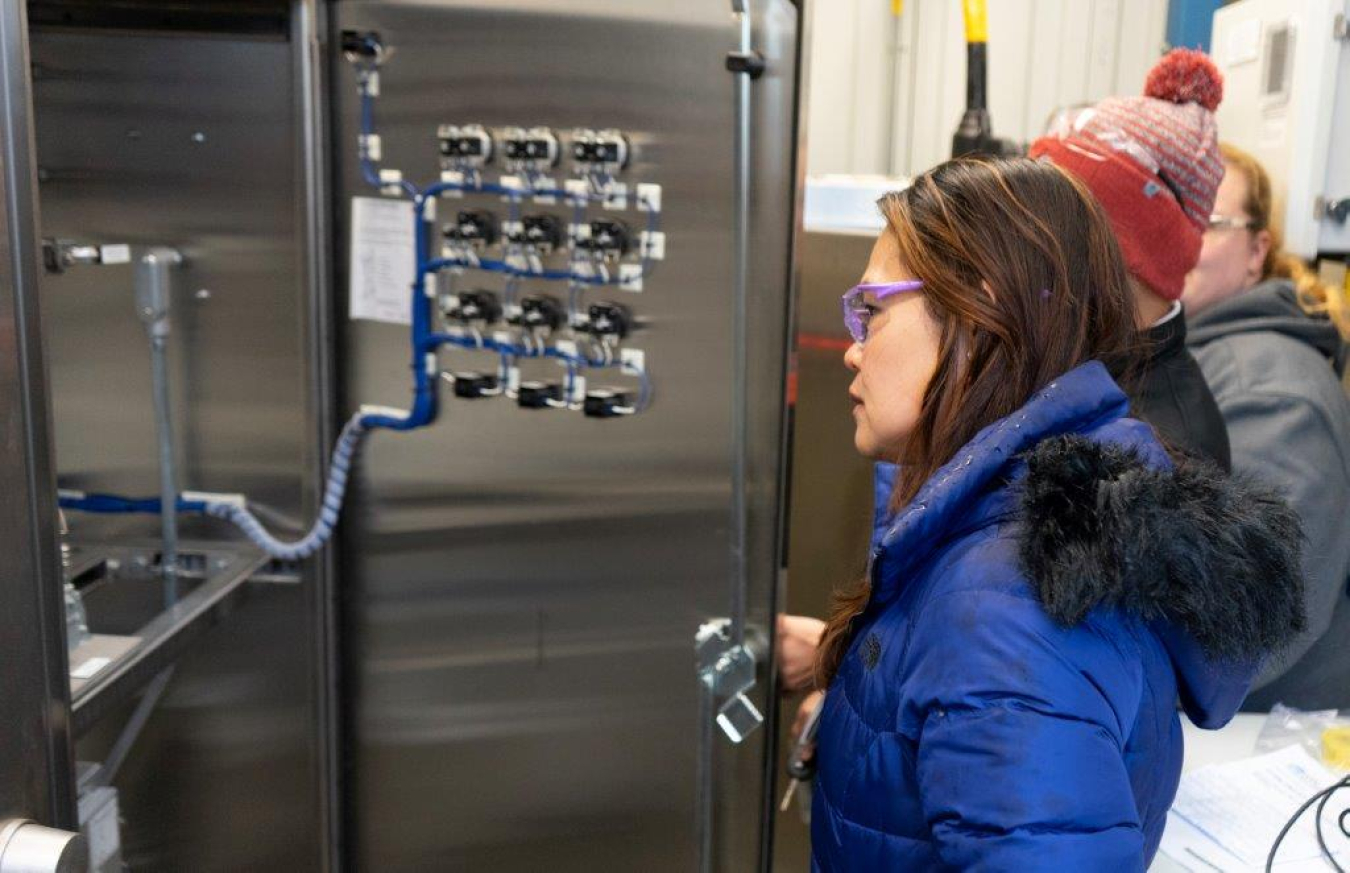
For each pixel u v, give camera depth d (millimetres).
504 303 1803
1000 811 784
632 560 1753
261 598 2018
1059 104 2701
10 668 913
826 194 1882
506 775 1952
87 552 1903
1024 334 944
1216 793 1374
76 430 1992
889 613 970
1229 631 844
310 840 2074
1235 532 849
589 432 1758
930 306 985
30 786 944
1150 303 1489
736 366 1540
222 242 1920
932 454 981
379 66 1845
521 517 1857
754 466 1570
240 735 2066
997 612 840
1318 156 1878
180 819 2096
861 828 943
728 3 1504
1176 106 1491
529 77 1716
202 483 1996
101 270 1936
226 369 1958
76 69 1887
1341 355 1948
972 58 2246
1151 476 852
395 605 2010
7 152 914
